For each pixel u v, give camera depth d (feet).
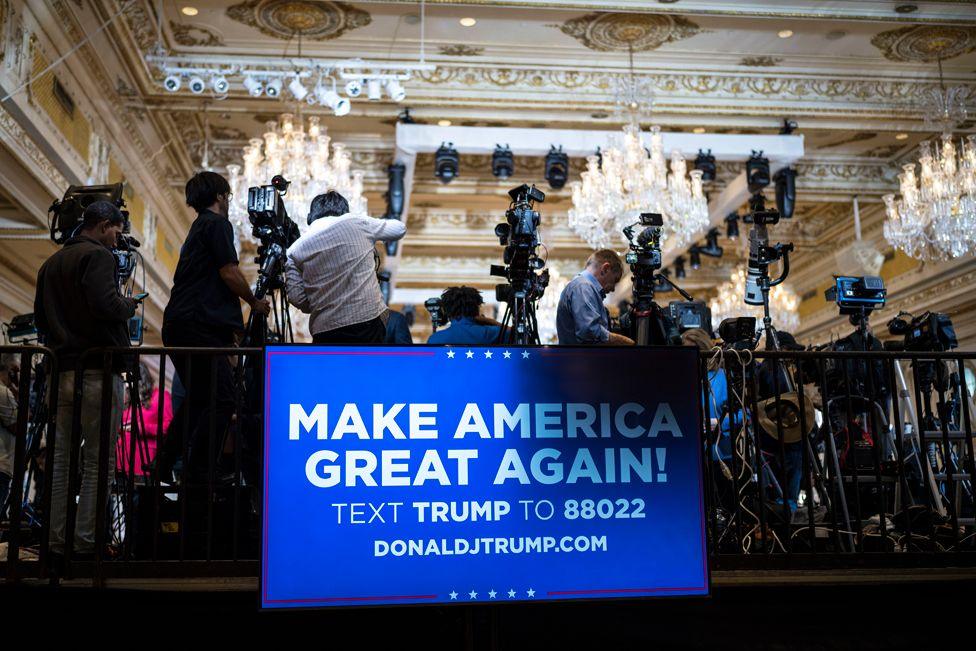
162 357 12.42
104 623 12.00
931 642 13.60
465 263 57.26
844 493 14.67
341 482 11.37
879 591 13.62
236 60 32.12
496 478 11.64
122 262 15.43
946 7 30.50
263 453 11.28
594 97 35.40
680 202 34.55
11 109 23.13
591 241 36.37
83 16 26.76
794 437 15.14
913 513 15.23
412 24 31.71
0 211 27.71
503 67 34.68
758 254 16.53
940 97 34.17
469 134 36.58
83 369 12.51
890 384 14.01
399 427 11.59
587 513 11.73
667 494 11.93
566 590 11.53
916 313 46.80
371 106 35.76
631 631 13.23
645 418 12.04
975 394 17.16
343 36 32.50
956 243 32.89
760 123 36.73
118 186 15.31
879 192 43.78
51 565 12.09
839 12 30.48
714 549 13.03
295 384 11.50
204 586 12.29
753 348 16.26
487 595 11.39
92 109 30.09
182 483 12.23
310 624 12.56
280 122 37.27
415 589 11.28
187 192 14.34
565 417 11.90
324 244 13.94
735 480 13.30
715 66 34.91
